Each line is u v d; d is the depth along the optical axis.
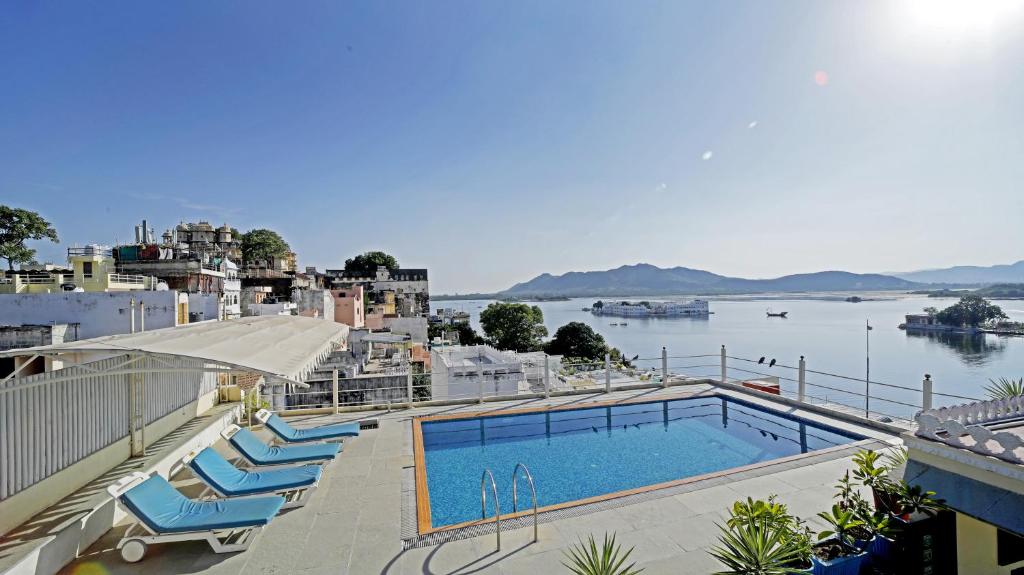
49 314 13.14
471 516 6.29
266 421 7.54
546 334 61.94
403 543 4.77
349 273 67.94
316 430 7.73
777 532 3.70
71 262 23.56
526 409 10.01
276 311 29.56
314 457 6.50
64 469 5.07
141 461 6.23
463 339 66.00
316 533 4.97
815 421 8.80
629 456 8.60
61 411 5.06
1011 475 3.49
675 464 8.24
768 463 6.79
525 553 4.54
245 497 5.27
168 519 4.57
